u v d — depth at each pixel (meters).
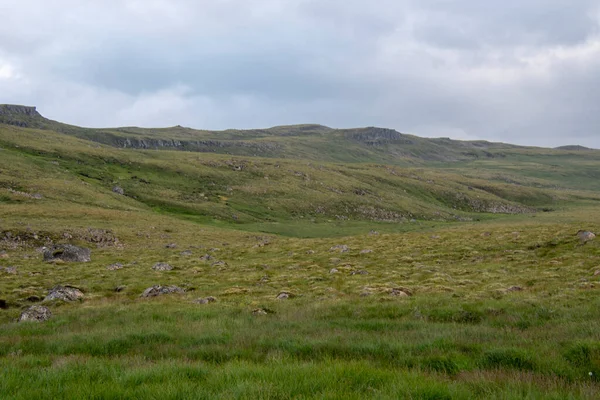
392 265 39.81
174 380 7.87
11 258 49.38
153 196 153.50
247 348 12.30
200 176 198.75
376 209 198.25
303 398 6.66
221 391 7.17
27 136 199.25
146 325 16.83
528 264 35.16
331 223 161.12
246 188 194.12
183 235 83.81
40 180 126.19
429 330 14.14
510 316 16.06
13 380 8.17
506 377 8.37
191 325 16.72
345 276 34.47
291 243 62.03
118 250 60.47
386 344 11.91
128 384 7.96
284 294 26.02
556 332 12.91
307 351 11.68
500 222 173.62
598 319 14.47
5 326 18.11
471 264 37.53
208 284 32.44
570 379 8.66
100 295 28.47
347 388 7.15
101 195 129.62
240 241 80.94
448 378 8.62
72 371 8.97
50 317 20.72
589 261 32.50
